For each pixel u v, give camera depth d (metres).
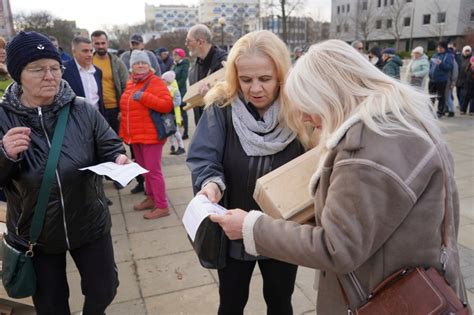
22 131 1.63
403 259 1.09
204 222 1.65
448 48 9.15
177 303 2.71
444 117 9.30
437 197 1.06
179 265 3.20
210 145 1.75
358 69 1.14
